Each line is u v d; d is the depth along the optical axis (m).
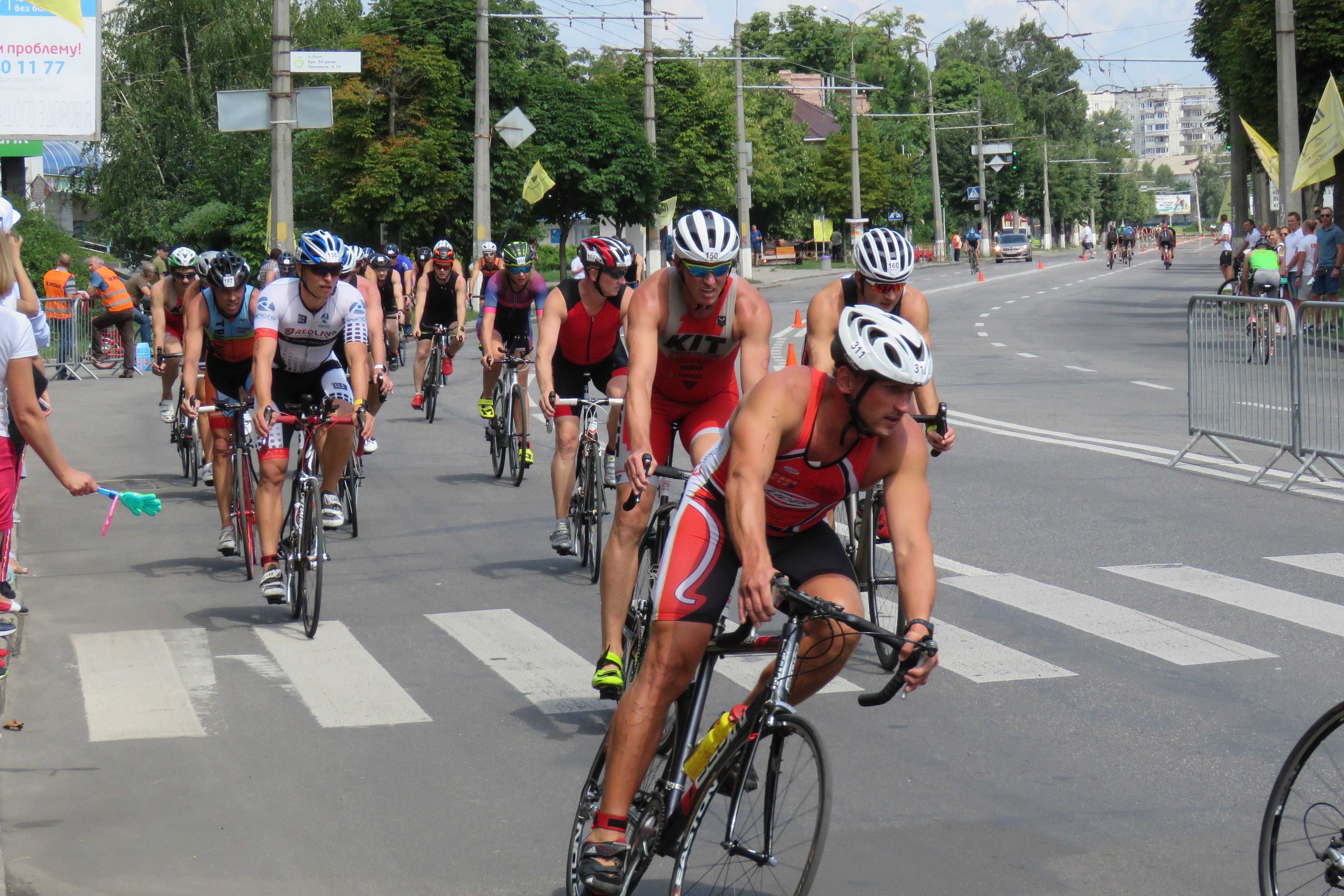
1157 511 15.30
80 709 9.04
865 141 130.38
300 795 7.53
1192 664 9.67
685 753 5.63
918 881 6.31
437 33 65.12
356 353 11.75
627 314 8.78
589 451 13.11
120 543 14.77
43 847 6.84
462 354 41.81
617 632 8.56
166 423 25.44
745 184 85.00
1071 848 6.68
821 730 8.50
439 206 62.47
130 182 69.38
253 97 33.00
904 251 9.04
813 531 6.08
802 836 5.11
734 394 9.48
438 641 10.70
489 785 7.66
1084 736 8.27
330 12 74.44
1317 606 11.13
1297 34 43.44
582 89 73.62
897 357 5.32
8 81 37.91
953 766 7.82
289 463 20.14
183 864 6.62
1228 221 69.94
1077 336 42.75
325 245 11.30
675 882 5.45
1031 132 190.50
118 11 73.19
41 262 52.62
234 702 9.18
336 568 13.40
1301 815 5.43
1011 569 12.65
